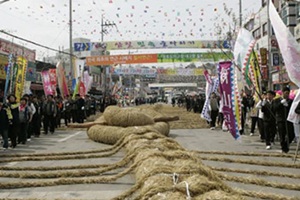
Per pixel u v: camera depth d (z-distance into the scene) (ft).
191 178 14.35
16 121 43.47
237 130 41.86
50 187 24.09
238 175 26.61
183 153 20.30
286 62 31.63
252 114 52.54
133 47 122.62
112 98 135.33
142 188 15.58
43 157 35.12
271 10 33.12
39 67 107.76
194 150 38.81
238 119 41.91
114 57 119.14
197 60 120.16
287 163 30.50
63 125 78.43
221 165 30.58
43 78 71.10
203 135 55.67
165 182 14.75
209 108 65.31
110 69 188.44
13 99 44.19
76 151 39.27
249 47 47.85
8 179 26.45
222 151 37.88
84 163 32.22
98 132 47.16
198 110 120.37
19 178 26.71
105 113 49.65
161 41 120.16
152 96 292.40
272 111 38.22
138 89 263.29
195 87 266.77
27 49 93.86
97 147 43.04
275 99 37.73
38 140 51.29
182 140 49.03
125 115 46.75
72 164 31.76
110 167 26.13
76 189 23.44
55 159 34.58
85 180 24.75
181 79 257.34
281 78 85.56
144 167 19.24
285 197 19.72
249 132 57.31
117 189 23.17
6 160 33.83
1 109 41.98
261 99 43.39
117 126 47.57
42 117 61.05
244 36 48.62
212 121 65.62
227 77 41.91
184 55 119.85
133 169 21.35
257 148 40.60
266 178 25.84
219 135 55.52
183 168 16.24
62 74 76.79
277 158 34.06
